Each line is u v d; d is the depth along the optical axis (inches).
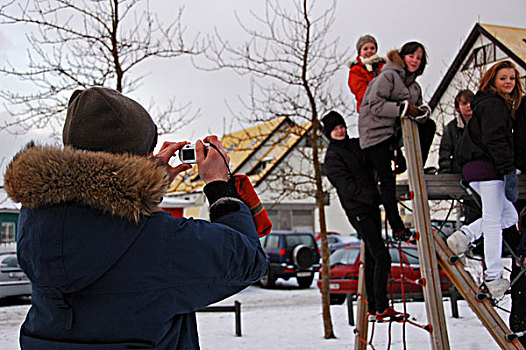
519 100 156.4
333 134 187.5
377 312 171.3
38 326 58.1
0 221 858.1
